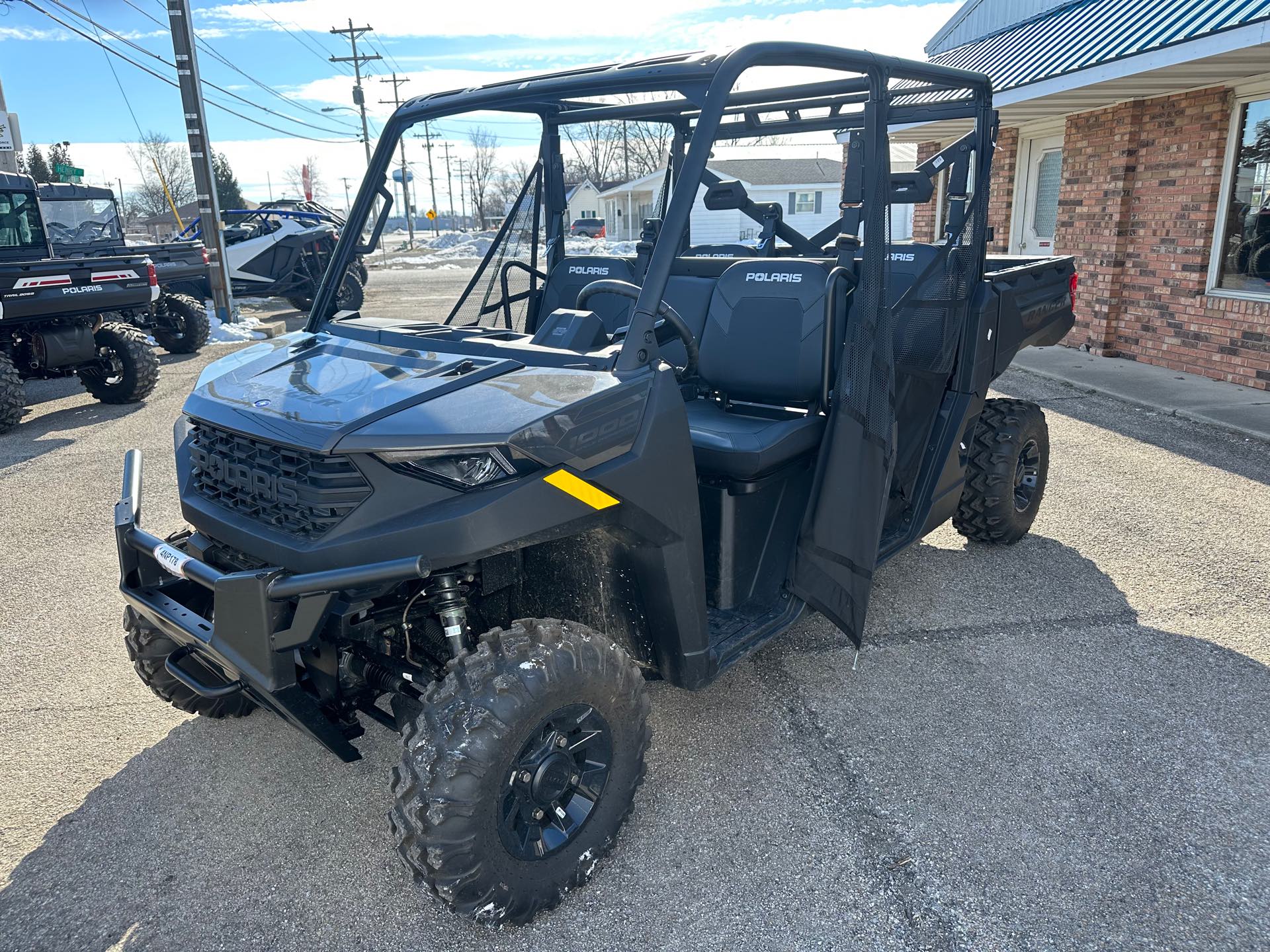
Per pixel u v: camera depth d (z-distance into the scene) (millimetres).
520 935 2248
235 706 3240
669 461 2412
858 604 3053
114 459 6844
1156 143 8570
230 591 2123
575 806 2355
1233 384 7867
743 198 4395
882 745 2998
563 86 2627
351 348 2748
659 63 2535
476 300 3742
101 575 4633
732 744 3023
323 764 3016
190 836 2664
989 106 3734
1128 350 9211
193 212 61000
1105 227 9234
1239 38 5977
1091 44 7730
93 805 2814
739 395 3439
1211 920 2236
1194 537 4707
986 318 3994
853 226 3037
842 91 3658
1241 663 3467
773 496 3096
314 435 2176
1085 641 3664
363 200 3092
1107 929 2215
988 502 4379
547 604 2762
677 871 2451
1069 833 2557
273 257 16578
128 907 2381
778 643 3721
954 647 3648
